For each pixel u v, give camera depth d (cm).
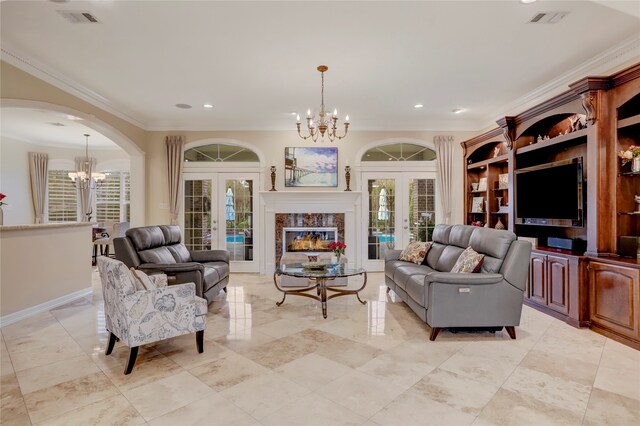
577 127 396
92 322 364
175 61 381
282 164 646
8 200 747
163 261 405
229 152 657
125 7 279
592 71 386
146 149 638
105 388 227
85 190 859
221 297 465
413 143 650
